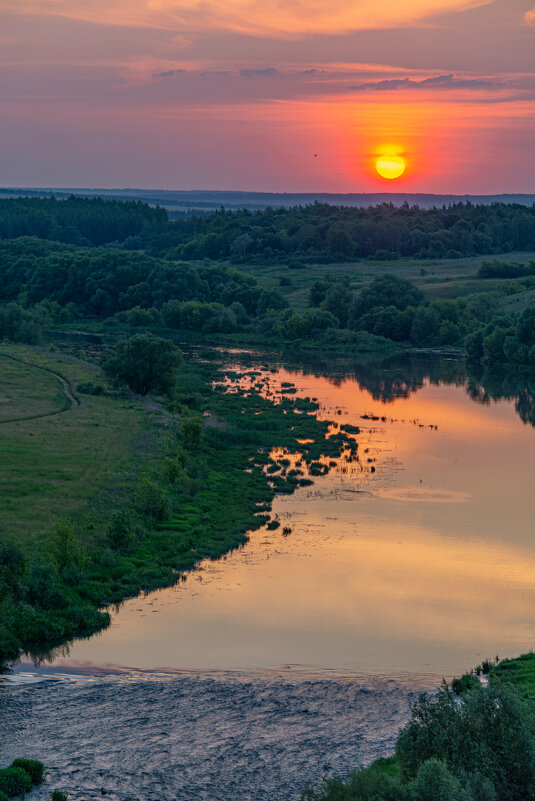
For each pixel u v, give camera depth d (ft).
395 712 115.85
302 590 169.48
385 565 184.85
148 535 196.13
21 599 150.61
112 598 161.07
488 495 241.14
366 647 143.23
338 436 312.29
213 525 208.85
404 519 218.18
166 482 237.04
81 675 130.21
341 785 82.43
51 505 204.64
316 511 224.12
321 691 123.95
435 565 185.37
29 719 112.16
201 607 159.63
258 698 120.98
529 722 85.35
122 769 98.02
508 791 80.02
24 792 91.56
